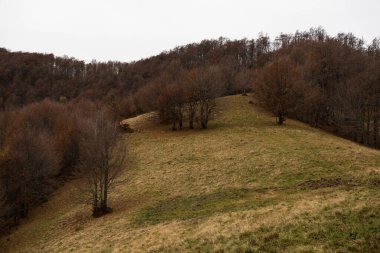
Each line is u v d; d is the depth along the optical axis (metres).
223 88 104.38
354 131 74.75
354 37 140.88
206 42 183.62
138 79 154.25
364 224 18.58
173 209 34.84
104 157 42.22
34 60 158.88
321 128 78.75
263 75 78.50
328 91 87.50
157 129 79.12
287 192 32.16
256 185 37.56
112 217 37.44
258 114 80.88
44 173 56.34
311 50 103.25
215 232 22.59
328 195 26.38
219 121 78.00
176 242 22.80
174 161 54.16
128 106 107.44
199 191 39.75
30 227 44.66
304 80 86.12
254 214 24.86
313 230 19.00
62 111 90.88
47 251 32.03
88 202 46.47
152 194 42.44
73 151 67.31
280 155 46.38
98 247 27.83
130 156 60.16
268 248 17.97
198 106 83.38
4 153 54.81
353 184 30.22
